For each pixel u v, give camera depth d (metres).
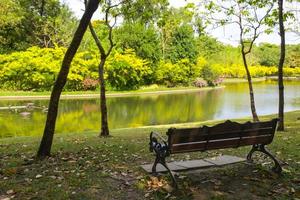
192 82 64.31
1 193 5.57
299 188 5.84
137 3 13.95
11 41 55.38
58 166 7.16
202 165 6.90
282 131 13.45
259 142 6.77
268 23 16.36
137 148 9.56
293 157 8.01
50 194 5.48
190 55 65.62
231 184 6.01
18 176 6.45
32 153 9.19
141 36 57.81
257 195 5.55
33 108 29.72
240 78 91.69
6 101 35.75
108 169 6.88
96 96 44.12
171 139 5.84
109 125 22.62
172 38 66.19
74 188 5.77
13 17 51.75
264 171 6.56
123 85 54.28
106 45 51.66
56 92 8.03
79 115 26.91
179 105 35.38
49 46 56.72
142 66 56.03
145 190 5.70
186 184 5.88
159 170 6.55
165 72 60.78
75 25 57.62
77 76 47.91
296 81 81.19
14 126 20.89
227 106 34.53
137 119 25.59
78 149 9.53
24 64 45.59
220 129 6.16
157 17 14.59
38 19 54.84
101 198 5.38
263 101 39.16
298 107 33.16
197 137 6.02
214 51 78.12
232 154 8.35
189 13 17.52
